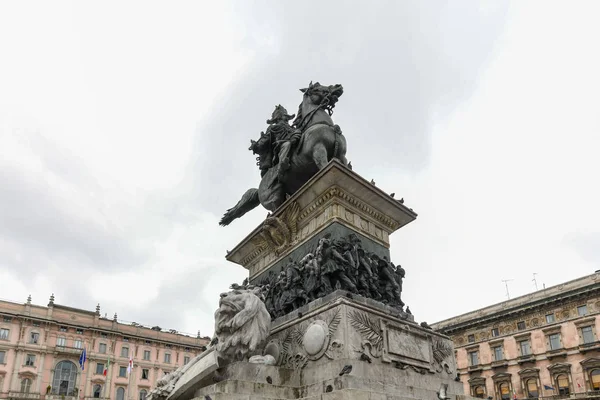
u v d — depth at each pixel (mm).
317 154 10758
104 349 64125
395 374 7781
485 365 53406
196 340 71688
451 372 9180
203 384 7336
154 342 68062
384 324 8203
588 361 44531
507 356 51594
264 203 12273
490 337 54156
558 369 46875
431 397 7875
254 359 7770
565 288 49250
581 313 47000
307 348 8008
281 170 11477
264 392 6766
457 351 57094
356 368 7121
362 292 8898
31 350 58969
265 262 11672
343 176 9617
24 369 57531
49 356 59875
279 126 12766
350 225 9898
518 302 53031
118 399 62156
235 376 7035
